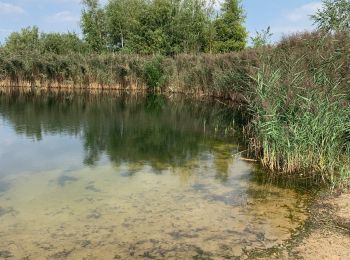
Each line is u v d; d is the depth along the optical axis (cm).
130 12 3928
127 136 1219
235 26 3841
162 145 1095
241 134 1250
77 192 701
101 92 2700
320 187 731
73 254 484
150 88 2770
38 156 954
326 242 509
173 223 573
